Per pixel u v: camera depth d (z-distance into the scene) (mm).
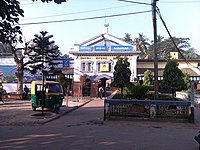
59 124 13945
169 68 21578
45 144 9125
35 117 15852
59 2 5648
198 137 7957
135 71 41344
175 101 15312
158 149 8750
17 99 31562
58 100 18609
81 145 9055
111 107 15719
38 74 42812
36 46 32344
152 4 16812
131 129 12805
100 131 12000
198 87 41062
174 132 12258
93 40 42438
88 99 33719
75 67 42656
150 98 18016
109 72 41938
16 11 5430
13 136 10539
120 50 41812
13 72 48844
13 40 5781
